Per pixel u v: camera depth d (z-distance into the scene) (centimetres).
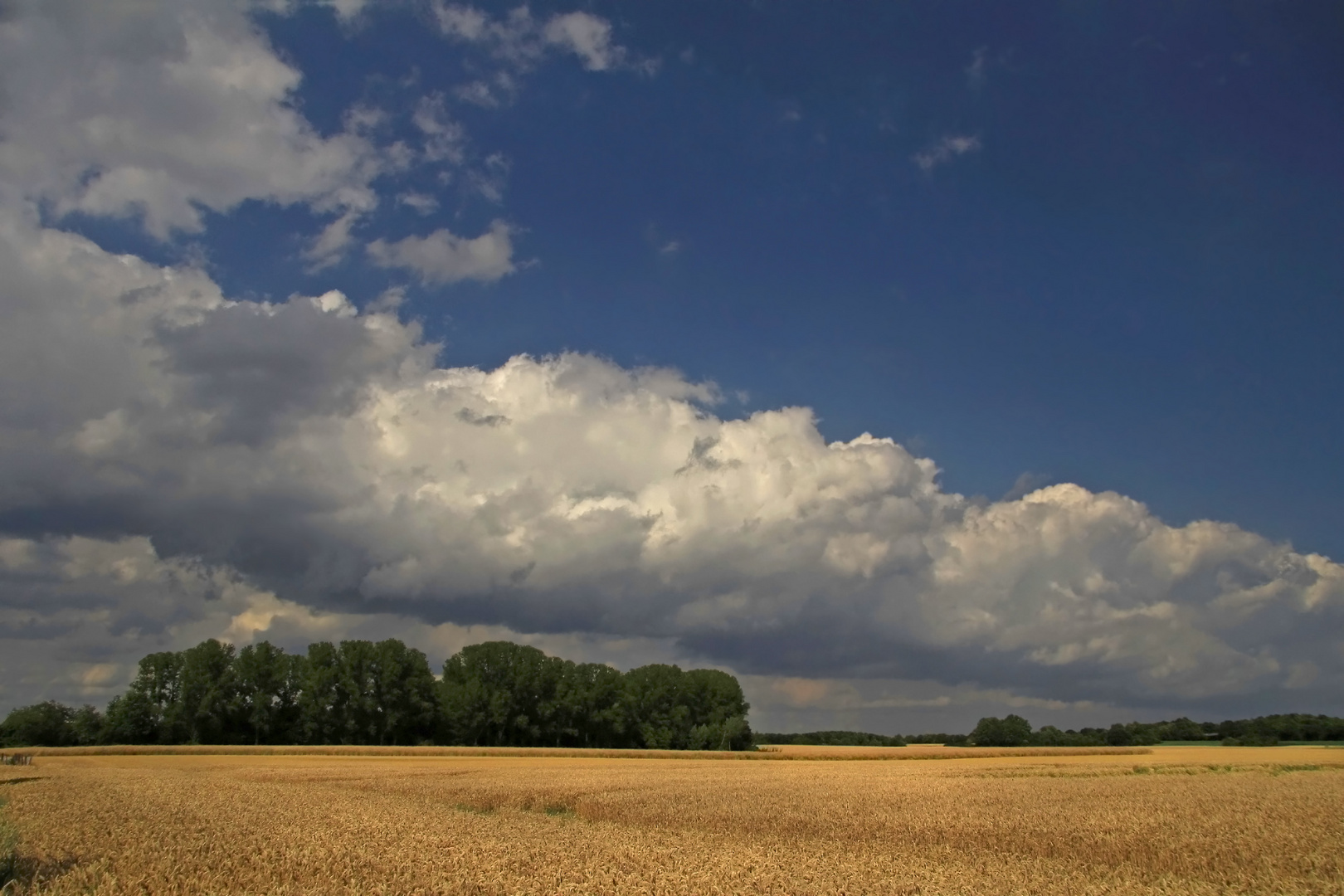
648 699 14025
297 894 2219
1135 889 2377
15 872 2470
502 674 13400
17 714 13138
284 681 12725
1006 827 3681
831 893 2302
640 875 2478
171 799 4566
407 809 4122
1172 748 14288
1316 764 8919
